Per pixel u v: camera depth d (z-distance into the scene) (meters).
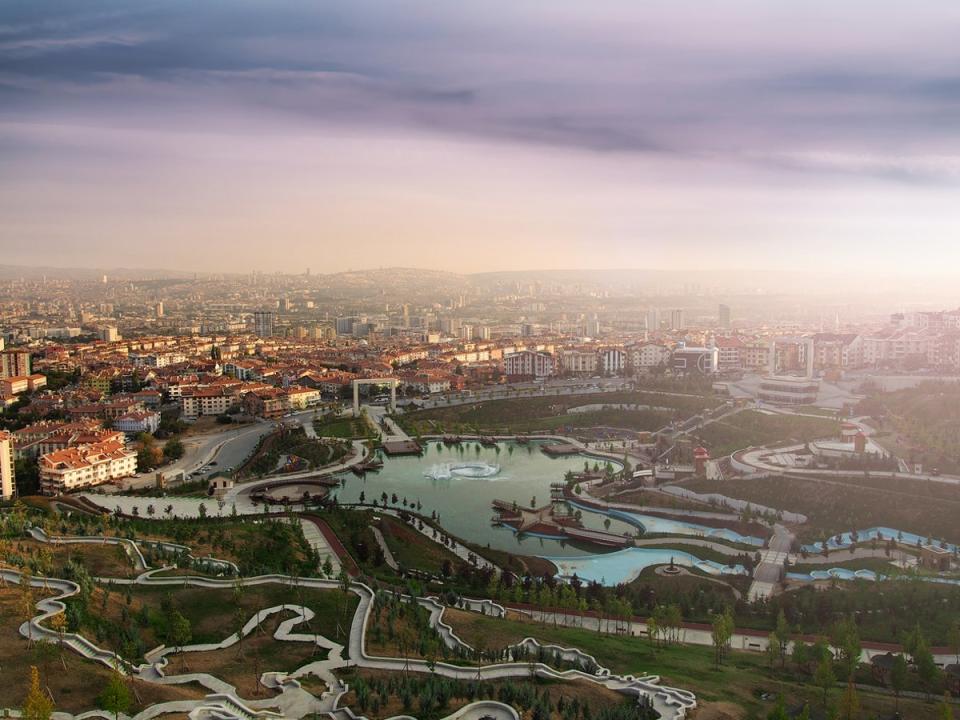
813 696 186.38
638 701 177.00
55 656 170.38
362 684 171.88
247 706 165.00
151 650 189.88
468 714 166.50
